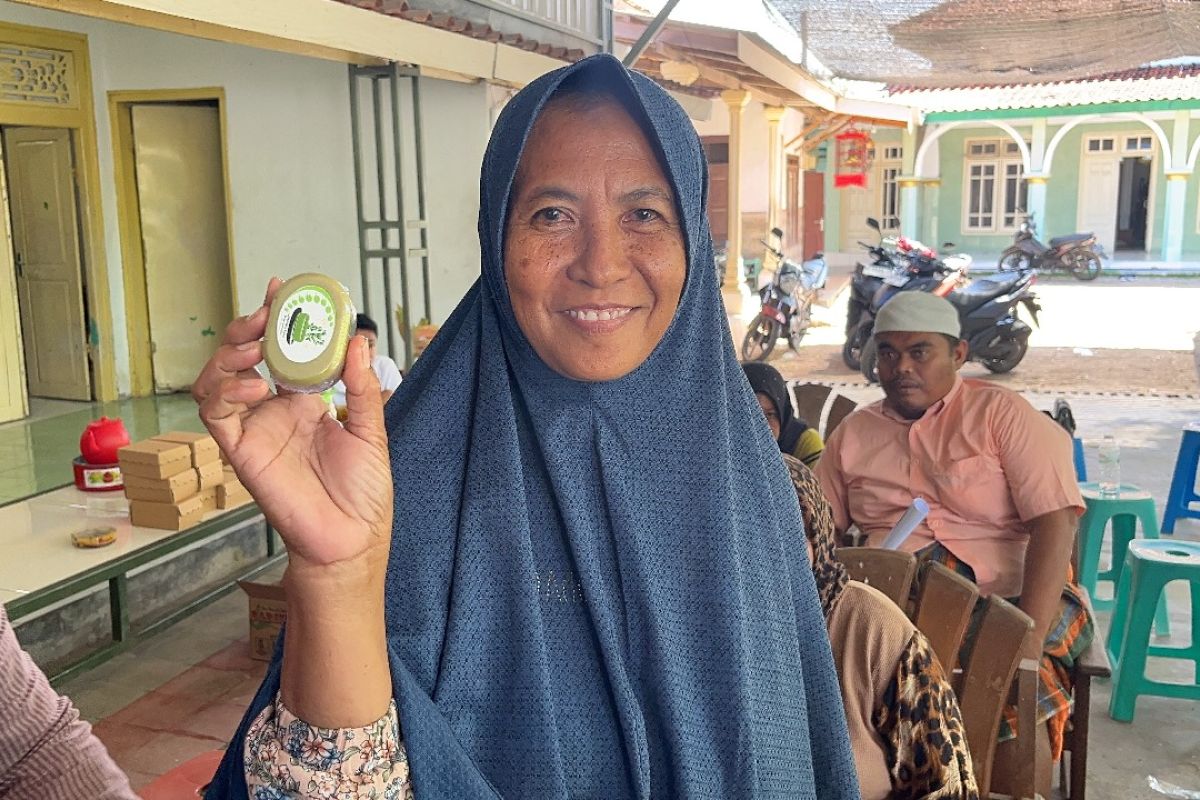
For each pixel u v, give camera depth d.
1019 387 9.44
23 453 6.04
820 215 22.48
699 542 1.16
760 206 14.38
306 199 7.40
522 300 1.09
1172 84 18.75
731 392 1.24
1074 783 2.87
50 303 7.63
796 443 3.69
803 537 1.33
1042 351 11.43
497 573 1.09
